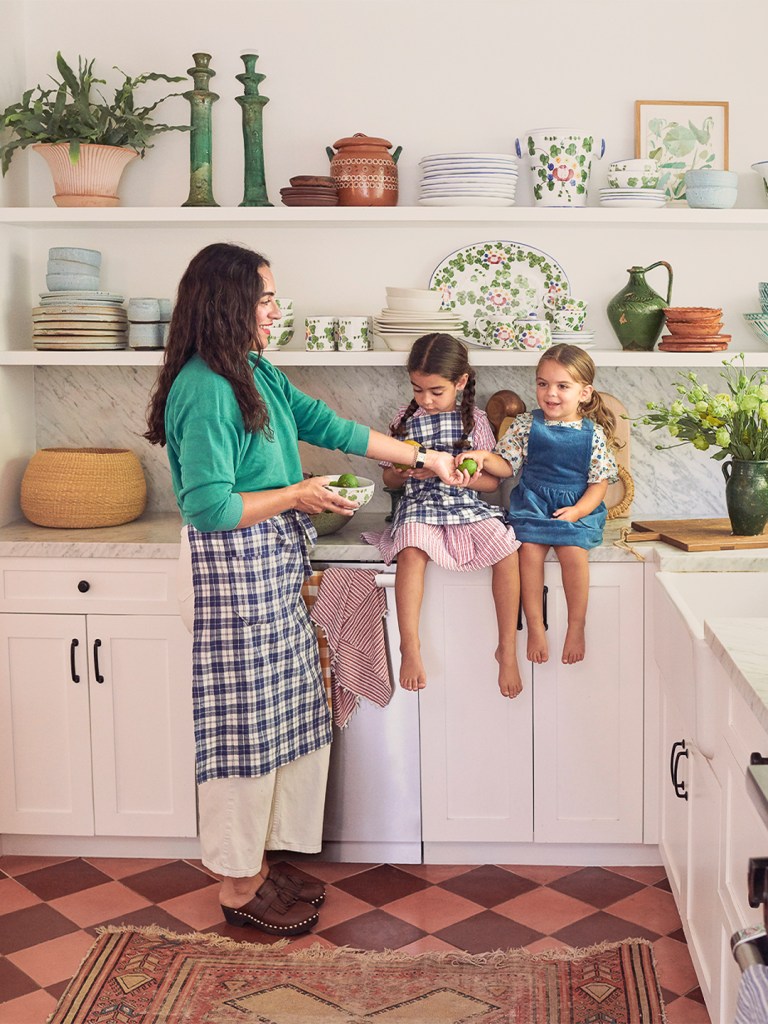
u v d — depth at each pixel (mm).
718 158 3234
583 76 3219
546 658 2881
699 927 2279
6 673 3031
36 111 3031
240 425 2467
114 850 3123
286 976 2504
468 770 2977
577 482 2928
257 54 3109
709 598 2777
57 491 3109
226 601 2547
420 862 3051
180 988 2459
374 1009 2375
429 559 2895
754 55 3207
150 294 3350
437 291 3117
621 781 2961
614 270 3291
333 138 3256
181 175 3285
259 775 2617
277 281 3322
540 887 2910
